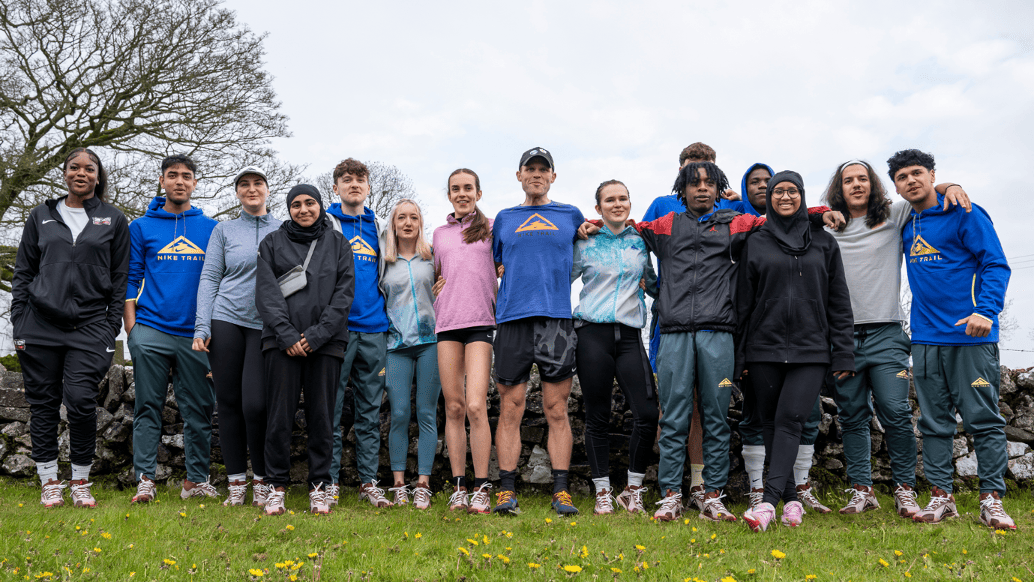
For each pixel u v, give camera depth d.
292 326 3.60
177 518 3.39
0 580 2.43
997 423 3.53
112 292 3.96
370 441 4.24
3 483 4.58
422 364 4.20
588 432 3.93
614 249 3.97
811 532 3.32
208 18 10.59
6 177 9.54
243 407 3.83
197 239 4.23
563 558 2.81
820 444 4.69
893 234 3.93
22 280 3.84
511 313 3.83
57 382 3.83
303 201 3.75
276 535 3.12
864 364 3.90
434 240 4.22
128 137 10.80
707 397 3.62
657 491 4.55
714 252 3.70
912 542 3.14
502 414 3.89
